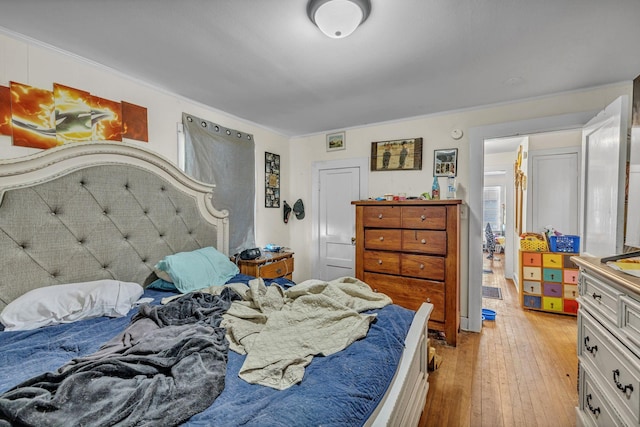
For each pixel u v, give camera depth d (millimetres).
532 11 1388
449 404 1746
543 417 1636
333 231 3637
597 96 2312
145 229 1994
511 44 1682
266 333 1167
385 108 2809
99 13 1390
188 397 781
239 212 3021
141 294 1703
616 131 1703
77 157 1670
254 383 906
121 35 1578
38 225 1507
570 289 3229
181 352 957
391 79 2164
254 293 1545
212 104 2668
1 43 1504
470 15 1417
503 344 2523
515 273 4723
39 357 1050
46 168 1551
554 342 2559
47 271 1540
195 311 1368
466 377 2023
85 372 794
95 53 1762
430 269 2529
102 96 1919
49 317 1354
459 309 2742
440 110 2871
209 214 2480
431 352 2051
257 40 1639
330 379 919
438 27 1518
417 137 3074
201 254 2145
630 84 2213
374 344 1172
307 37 1610
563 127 2420
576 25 1496
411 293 2607
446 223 2463
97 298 1460
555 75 2096
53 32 1541
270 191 3551
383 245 2729
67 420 660
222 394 851
